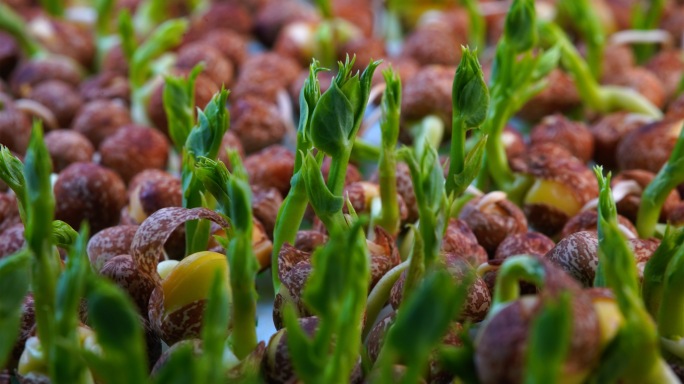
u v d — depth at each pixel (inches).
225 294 3.4
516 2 5.2
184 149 4.6
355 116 4.3
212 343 3.4
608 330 3.6
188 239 4.7
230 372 3.9
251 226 3.9
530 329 3.5
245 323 4.0
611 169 6.2
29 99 6.5
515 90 5.4
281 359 4.1
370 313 4.5
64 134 6.0
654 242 4.6
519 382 3.5
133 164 5.9
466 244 4.9
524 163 5.5
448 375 4.1
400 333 3.2
